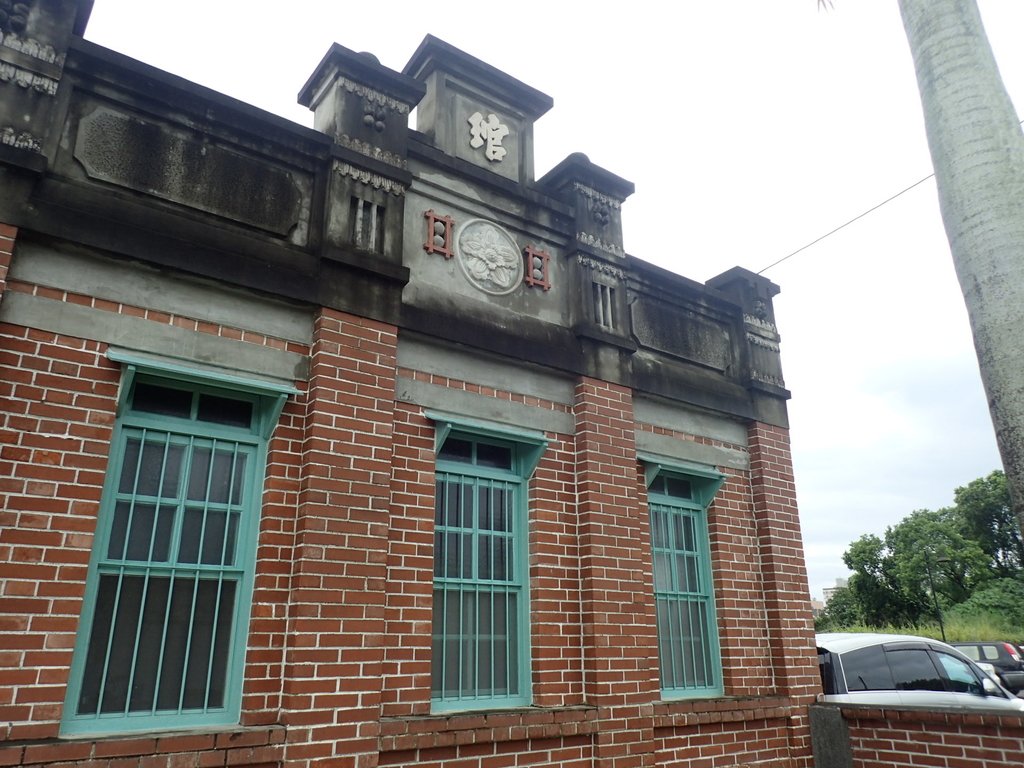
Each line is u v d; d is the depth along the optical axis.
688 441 7.67
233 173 5.34
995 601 36.34
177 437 4.83
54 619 4.04
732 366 8.42
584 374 6.80
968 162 4.07
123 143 4.93
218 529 4.82
